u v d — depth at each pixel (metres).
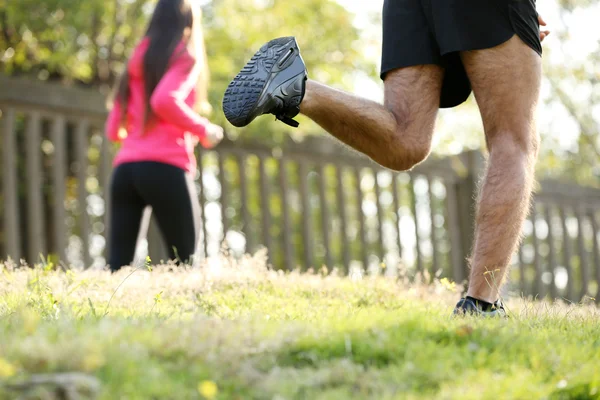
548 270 12.56
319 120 4.39
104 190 8.94
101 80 10.45
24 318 3.03
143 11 10.35
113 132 6.53
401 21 4.58
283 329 3.09
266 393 2.56
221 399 2.49
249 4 10.78
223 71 10.12
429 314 3.94
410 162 4.57
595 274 13.38
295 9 10.86
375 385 2.65
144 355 2.66
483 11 4.32
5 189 8.36
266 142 10.10
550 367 3.01
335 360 2.84
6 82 8.30
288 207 10.33
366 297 5.23
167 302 4.61
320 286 5.42
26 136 8.49
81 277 5.06
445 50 4.39
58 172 8.64
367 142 4.46
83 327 2.93
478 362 2.90
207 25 10.66
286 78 4.23
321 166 10.66
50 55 10.18
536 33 4.42
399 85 4.57
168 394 2.42
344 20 11.10
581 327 3.87
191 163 6.53
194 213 6.49
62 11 9.71
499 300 4.30
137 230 6.54
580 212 13.15
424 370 2.76
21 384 2.30
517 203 4.26
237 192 12.65
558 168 14.29
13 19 9.67
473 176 11.73
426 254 11.41
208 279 5.12
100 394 2.33
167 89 6.18
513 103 4.35
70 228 10.78
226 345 2.84
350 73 11.26
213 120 9.65
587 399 2.88
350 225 13.17
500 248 4.24
